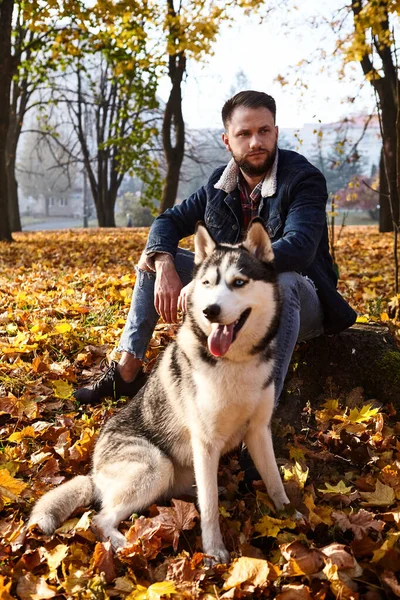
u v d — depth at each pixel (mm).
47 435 3891
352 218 48625
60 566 2770
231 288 3037
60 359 5098
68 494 3074
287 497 3262
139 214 48031
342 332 4555
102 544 2793
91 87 30656
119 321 5875
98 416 4168
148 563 2816
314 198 3852
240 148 3936
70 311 6320
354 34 11008
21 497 3275
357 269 10305
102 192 33125
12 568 2709
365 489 3379
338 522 2982
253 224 3250
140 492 3131
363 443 3734
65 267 10617
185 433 3256
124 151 25719
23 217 79438
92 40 15664
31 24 13555
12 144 27047
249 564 2664
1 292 7684
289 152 4133
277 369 3521
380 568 2713
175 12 14094
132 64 16094
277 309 3227
